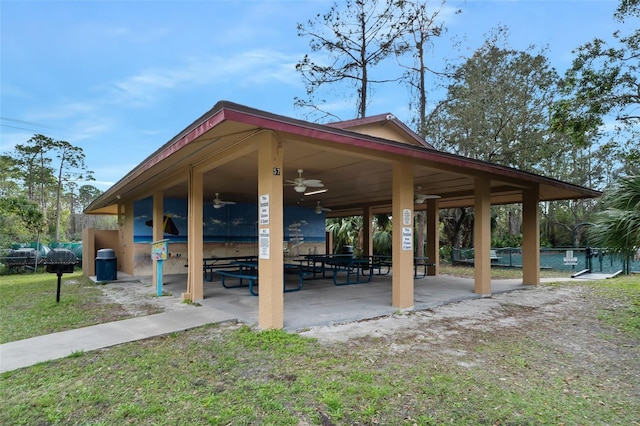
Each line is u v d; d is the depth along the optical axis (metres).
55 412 2.60
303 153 5.43
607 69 9.29
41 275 13.55
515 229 26.72
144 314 5.66
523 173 7.35
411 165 6.03
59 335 4.47
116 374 3.26
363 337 4.36
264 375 3.20
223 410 2.58
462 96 14.96
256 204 13.44
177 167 6.67
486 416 2.53
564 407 2.66
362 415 2.52
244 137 4.79
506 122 14.30
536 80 14.15
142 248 11.04
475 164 6.47
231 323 4.97
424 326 4.93
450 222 18.47
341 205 14.61
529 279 8.93
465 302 6.71
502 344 4.14
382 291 7.68
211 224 12.29
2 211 17.92
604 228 5.82
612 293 7.68
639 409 2.64
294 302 6.31
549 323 5.14
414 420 2.47
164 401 2.74
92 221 38.97
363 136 4.73
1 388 3.01
